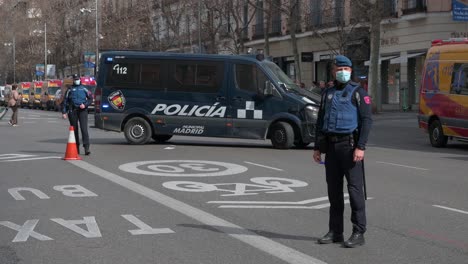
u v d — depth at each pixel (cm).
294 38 3678
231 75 1778
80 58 6506
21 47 8094
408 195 1027
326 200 973
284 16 4531
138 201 955
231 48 4688
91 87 4831
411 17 3472
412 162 1486
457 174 1276
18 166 1347
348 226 807
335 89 691
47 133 2353
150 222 814
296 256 658
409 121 3081
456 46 1877
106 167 1337
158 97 1825
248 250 681
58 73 7262
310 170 1305
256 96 1758
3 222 811
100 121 1862
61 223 805
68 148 1468
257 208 910
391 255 666
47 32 6962
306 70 4406
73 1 6431
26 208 902
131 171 1277
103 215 855
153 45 5191
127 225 796
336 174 698
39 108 6397
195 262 635
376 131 2592
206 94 1795
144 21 5381
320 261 640
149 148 1755
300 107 1717
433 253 675
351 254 668
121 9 5794
